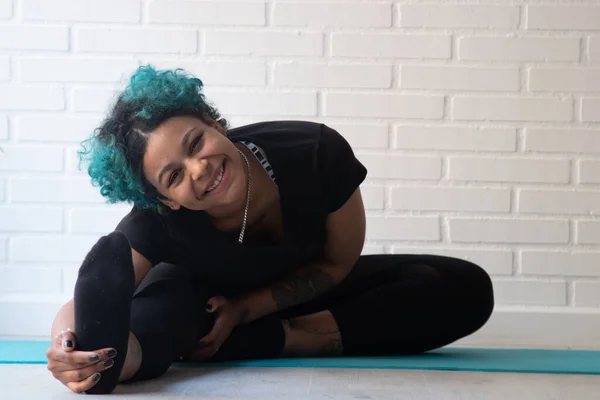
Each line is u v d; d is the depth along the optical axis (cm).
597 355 219
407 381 173
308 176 175
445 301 202
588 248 260
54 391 163
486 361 201
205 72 262
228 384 169
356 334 200
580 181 260
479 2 259
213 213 171
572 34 259
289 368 187
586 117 259
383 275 210
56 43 263
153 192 165
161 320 173
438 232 261
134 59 263
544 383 174
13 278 263
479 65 260
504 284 261
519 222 260
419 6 260
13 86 264
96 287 155
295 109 262
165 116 159
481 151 261
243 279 186
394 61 261
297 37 261
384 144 261
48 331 261
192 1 262
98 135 164
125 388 165
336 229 185
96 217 263
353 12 261
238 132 181
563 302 260
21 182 264
